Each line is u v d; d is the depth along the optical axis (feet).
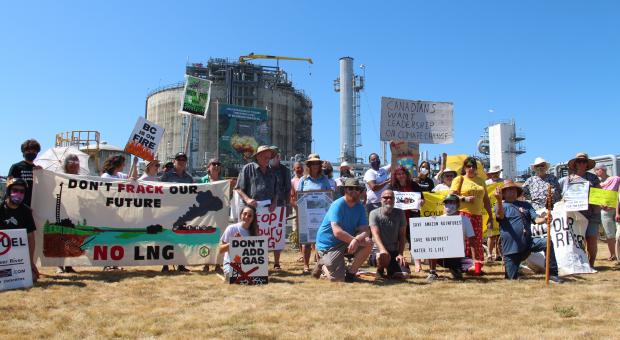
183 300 20.89
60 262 28.40
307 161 33.12
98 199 29.48
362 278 27.50
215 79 261.85
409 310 18.97
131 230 29.73
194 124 250.57
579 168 32.04
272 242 30.89
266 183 30.32
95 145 123.54
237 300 20.97
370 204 36.37
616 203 30.14
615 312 18.40
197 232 30.66
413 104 39.55
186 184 31.07
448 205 27.30
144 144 33.40
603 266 32.07
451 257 26.61
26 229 25.22
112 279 26.16
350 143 217.97
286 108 272.51
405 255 40.42
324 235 27.37
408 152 38.73
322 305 19.89
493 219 36.17
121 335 15.64
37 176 28.48
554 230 29.45
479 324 16.81
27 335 15.53
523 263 31.45
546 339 14.83
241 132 199.00
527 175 127.54
